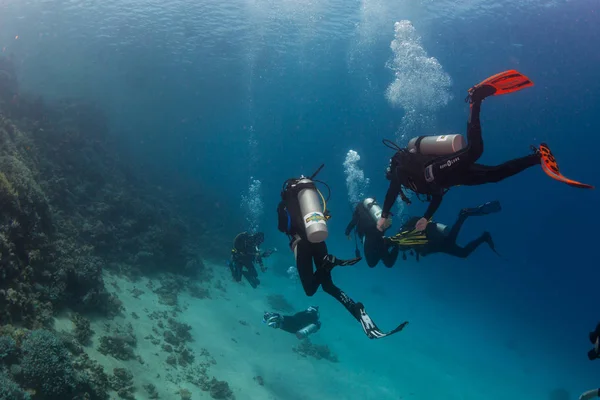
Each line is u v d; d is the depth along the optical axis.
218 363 12.91
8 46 39.19
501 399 18.73
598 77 52.72
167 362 11.36
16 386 6.07
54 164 16.08
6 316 7.79
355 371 16.23
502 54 42.66
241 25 32.22
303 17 31.12
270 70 43.88
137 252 16.64
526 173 125.19
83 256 11.82
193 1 29.44
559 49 41.59
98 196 17.41
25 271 9.08
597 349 3.41
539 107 72.94
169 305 14.92
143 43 36.75
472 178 3.18
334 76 48.38
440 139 3.42
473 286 49.62
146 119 62.16
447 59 43.28
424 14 31.38
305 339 16.78
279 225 4.00
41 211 11.05
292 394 13.00
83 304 10.65
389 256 7.30
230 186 44.56
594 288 103.31
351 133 113.00
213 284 18.88
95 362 8.83
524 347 29.55
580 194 145.12
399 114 77.19
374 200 7.36
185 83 49.38
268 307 18.84
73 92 45.69
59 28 35.47
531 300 59.56
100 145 22.84
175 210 24.58
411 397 15.73
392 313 26.05
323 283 3.73
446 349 23.09
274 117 86.25
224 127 93.88
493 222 120.69
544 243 160.25
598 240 166.12
